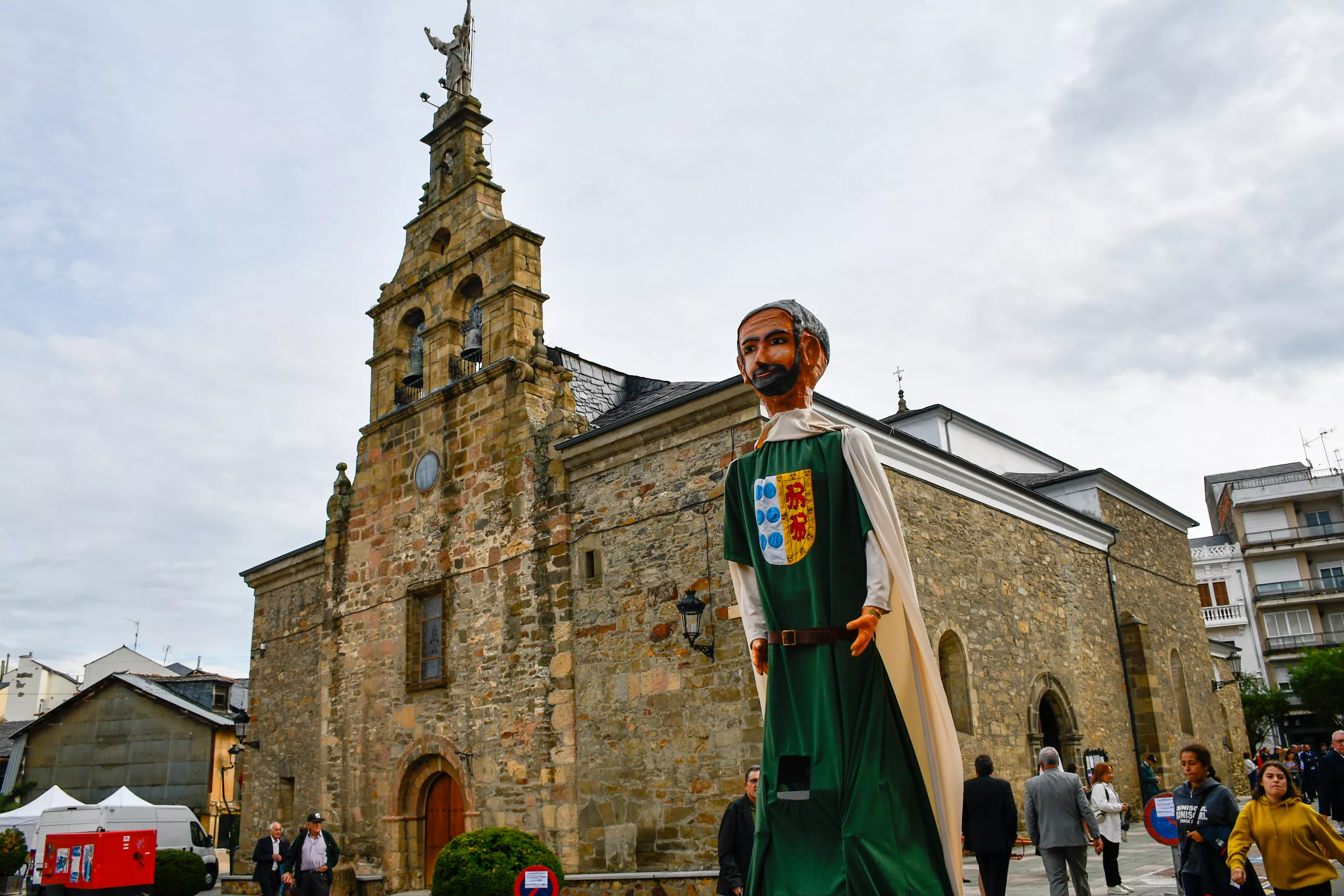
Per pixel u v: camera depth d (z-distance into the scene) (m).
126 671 45.56
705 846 13.55
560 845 15.28
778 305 4.74
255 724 24.86
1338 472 47.50
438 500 19.00
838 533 4.30
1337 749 10.57
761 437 4.70
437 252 21.03
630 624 15.23
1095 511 23.61
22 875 20.03
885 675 4.15
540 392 18.05
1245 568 47.75
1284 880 6.50
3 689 53.59
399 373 21.20
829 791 3.91
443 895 12.23
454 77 21.69
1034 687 18.59
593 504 16.28
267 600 25.72
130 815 21.03
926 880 3.85
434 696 18.06
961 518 17.84
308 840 14.52
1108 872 11.94
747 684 13.60
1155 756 21.78
